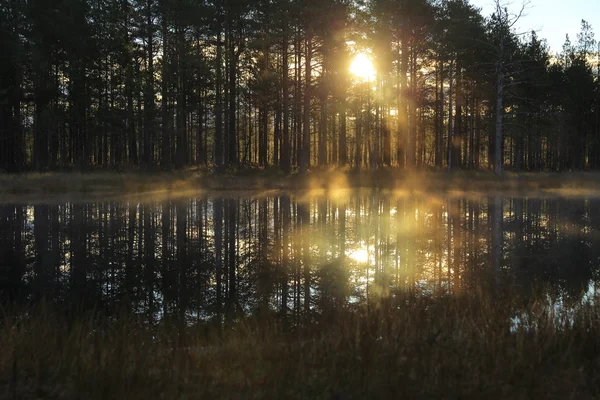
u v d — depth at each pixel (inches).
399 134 1428.4
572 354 167.6
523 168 2123.5
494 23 1286.9
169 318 256.2
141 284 333.4
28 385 143.5
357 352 164.4
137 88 1457.9
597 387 142.5
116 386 141.2
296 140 1831.9
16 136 1713.8
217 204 832.9
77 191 1039.0
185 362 158.6
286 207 784.3
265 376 147.2
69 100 1628.9
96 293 312.7
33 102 1668.3
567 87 2043.6
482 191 1055.0
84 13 1581.0
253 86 1503.4
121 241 495.8
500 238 495.5
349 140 2305.6
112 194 1006.4
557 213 689.6
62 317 248.2
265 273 360.5
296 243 480.7
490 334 184.1
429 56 1422.2
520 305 257.0
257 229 564.7
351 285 319.9
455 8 1355.8
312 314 256.2
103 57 1625.2
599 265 372.2
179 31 1470.2
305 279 340.2
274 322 234.2
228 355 168.9
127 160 1770.4
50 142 1796.3
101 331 205.8
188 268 381.7
